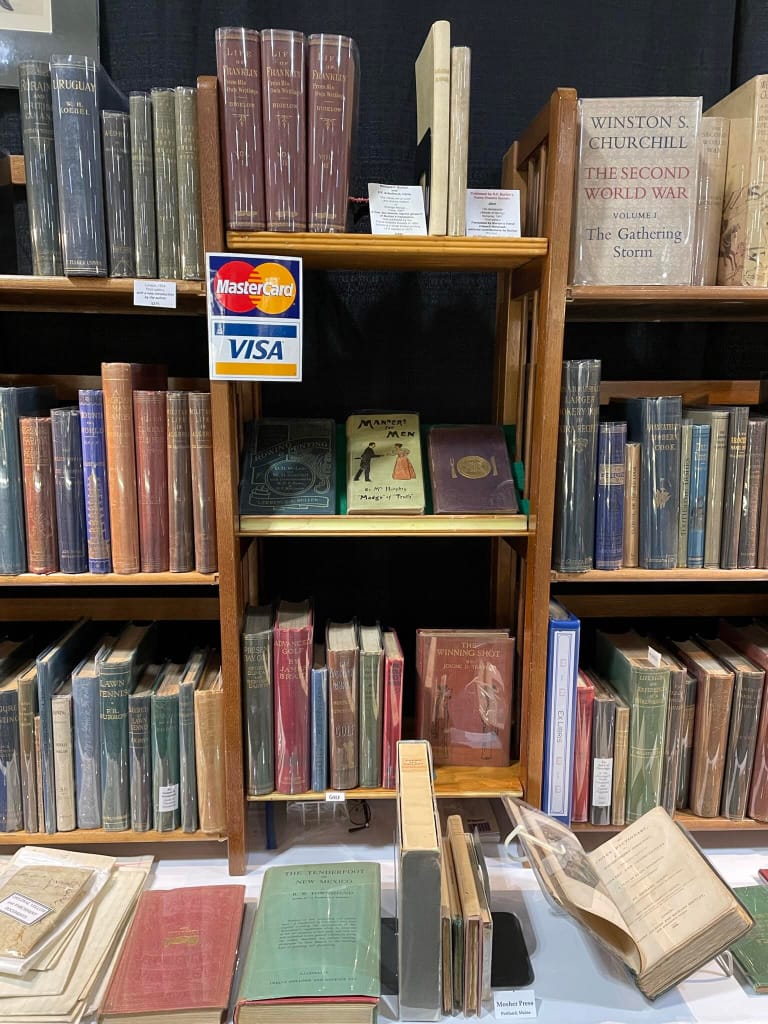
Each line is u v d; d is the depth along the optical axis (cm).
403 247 113
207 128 107
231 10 140
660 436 120
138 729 124
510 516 124
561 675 125
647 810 131
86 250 111
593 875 108
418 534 124
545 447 118
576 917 101
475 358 154
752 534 125
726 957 111
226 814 126
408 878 95
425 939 97
